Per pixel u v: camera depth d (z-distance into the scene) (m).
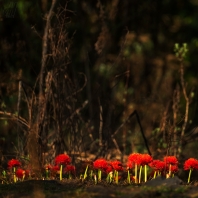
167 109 11.89
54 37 10.41
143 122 13.37
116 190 7.46
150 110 13.46
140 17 17.03
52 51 10.29
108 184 8.21
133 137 12.76
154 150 11.84
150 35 17.52
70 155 10.32
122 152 11.93
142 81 16.47
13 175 9.41
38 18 13.74
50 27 10.47
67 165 9.35
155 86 16.36
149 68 17.16
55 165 9.76
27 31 13.78
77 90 10.97
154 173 8.80
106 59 14.28
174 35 18.47
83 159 10.86
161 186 7.50
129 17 16.39
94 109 12.99
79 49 15.26
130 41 16.39
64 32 10.34
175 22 18.52
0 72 12.56
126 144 12.23
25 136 10.36
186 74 17.83
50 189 7.91
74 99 10.80
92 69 14.50
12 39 13.33
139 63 16.80
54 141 10.32
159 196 7.21
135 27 16.92
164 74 17.22
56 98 10.30
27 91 11.36
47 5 13.29
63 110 10.40
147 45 17.39
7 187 8.12
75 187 8.01
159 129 11.86
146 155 8.40
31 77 13.68
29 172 9.17
